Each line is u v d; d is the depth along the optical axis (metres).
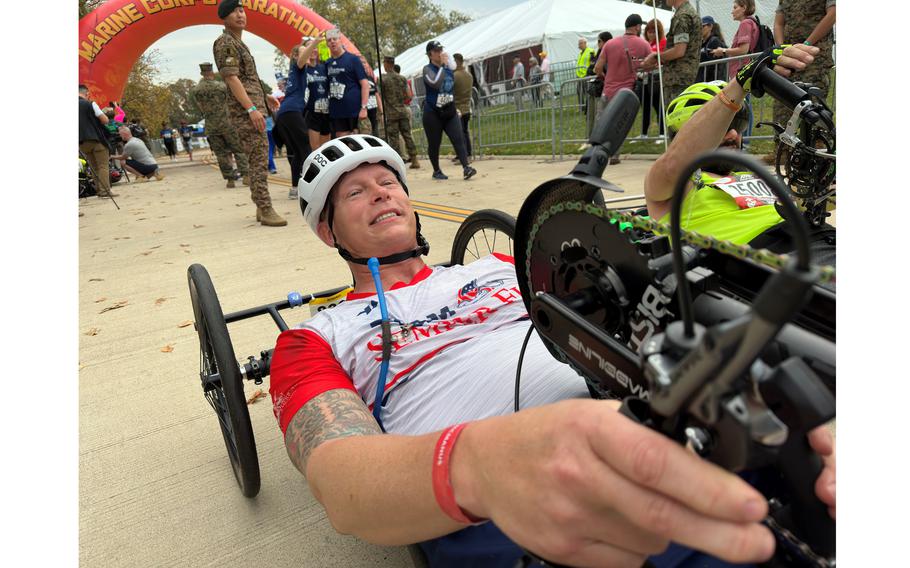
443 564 1.13
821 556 0.68
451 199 6.57
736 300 0.77
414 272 1.84
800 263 0.39
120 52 14.31
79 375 2.75
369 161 1.79
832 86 5.82
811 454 0.65
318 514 1.77
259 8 14.91
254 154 5.76
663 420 0.52
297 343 1.38
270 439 2.17
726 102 1.81
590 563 0.60
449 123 8.07
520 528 0.61
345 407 1.16
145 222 6.93
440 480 0.71
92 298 3.94
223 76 5.45
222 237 5.57
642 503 0.50
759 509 0.46
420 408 1.35
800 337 0.72
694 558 0.94
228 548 1.66
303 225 5.84
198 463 2.06
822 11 4.77
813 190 1.65
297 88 6.86
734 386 0.47
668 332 0.53
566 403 0.60
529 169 8.83
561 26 20.19
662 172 1.99
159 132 34.31
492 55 22.12
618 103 0.96
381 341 1.42
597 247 0.88
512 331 1.45
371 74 9.95
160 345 3.06
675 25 6.53
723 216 1.87
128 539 1.71
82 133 9.27
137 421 2.34
